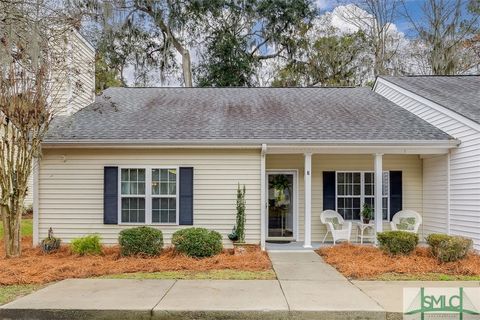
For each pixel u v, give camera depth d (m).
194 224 11.40
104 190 11.38
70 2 11.00
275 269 8.85
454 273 8.31
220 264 9.13
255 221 11.41
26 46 8.98
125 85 28.16
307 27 28.31
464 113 10.82
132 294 6.79
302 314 5.91
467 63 27.75
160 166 11.45
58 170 11.42
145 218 11.38
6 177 10.01
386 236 9.87
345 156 13.25
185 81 27.09
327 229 12.95
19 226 10.21
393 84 15.06
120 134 11.39
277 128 11.96
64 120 12.38
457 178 11.10
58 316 5.96
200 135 11.34
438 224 12.13
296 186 13.11
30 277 7.90
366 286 7.36
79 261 9.45
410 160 13.25
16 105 9.80
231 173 11.45
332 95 16.19
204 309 5.98
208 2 26.31
